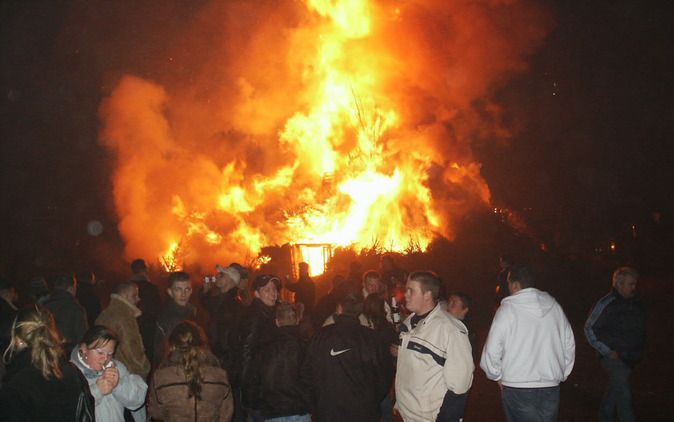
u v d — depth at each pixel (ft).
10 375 13.43
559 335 18.60
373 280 26.48
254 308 20.44
